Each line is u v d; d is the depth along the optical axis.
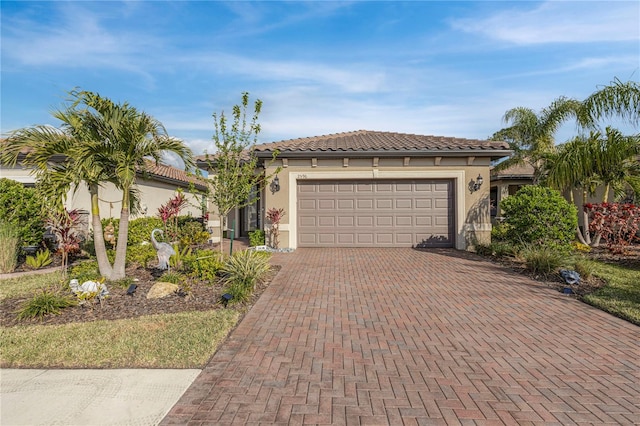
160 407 3.45
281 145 14.79
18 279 8.67
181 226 14.95
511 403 3.54
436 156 13.48
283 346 4.88
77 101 7.38
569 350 4.77
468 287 8.03
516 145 17.12
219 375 4.07
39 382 3.94
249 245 14.84
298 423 3.21
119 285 7.73
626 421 3.26
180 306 6.50
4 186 10.02
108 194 14.95
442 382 3.95
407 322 5.84
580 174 12.63
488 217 13.56
